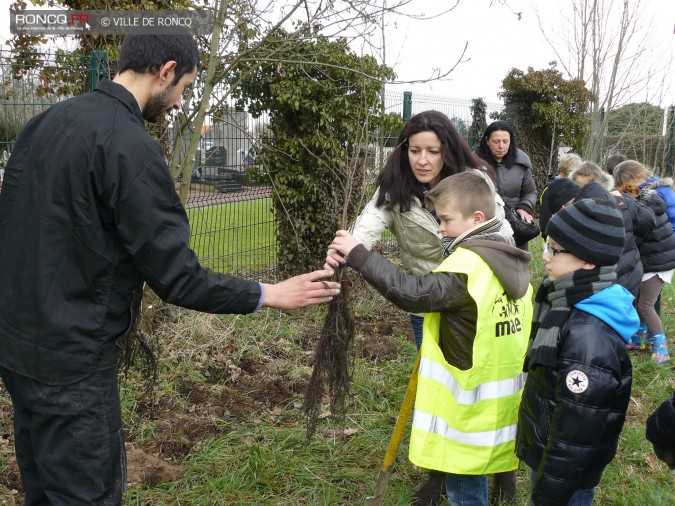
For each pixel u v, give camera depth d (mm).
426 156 2812
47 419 1889
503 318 2453
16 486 3027
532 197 5715
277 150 5953
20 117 4418
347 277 2715
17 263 1879
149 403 3879
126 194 1819
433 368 2436
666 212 5297
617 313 2135
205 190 5672
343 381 2770
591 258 2141
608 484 3221
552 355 2174
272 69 5914
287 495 3068
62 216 1829
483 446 2439
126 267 1922
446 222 2527
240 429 3672
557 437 2070
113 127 1852
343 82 6145
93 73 4648
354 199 5570
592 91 11617
